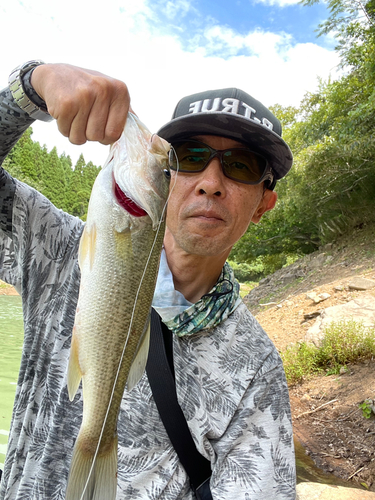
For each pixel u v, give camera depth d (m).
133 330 0.36
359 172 4.05
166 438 0.41
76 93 0.29
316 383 1.78
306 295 3.14
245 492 0.40
